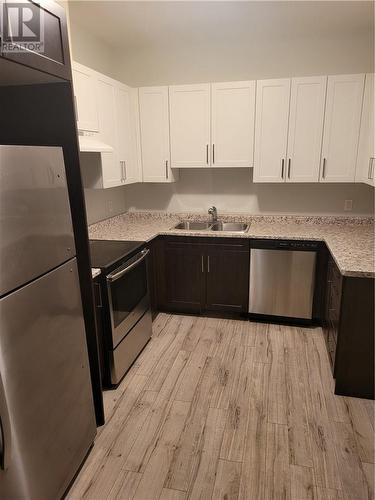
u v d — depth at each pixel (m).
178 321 3.38
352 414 2.12
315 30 3.10
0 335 1.14
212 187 3.80
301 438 1.94
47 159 1.38
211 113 3.29
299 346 2.88
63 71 1.55
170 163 3.50
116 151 3.12
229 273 3.28
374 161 2.79
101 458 1.84
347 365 2.23
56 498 1.54
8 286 1.17
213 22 2.92
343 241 2.78
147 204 4.02
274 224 3.60
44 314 1.39
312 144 3.13
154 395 2.32
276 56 3.34
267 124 3.19
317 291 3.13
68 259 1.57
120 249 2.63
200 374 2.54
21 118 1.70
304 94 3.05
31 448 1.34
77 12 2.69
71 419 1.64
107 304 2.26
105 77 2.87
